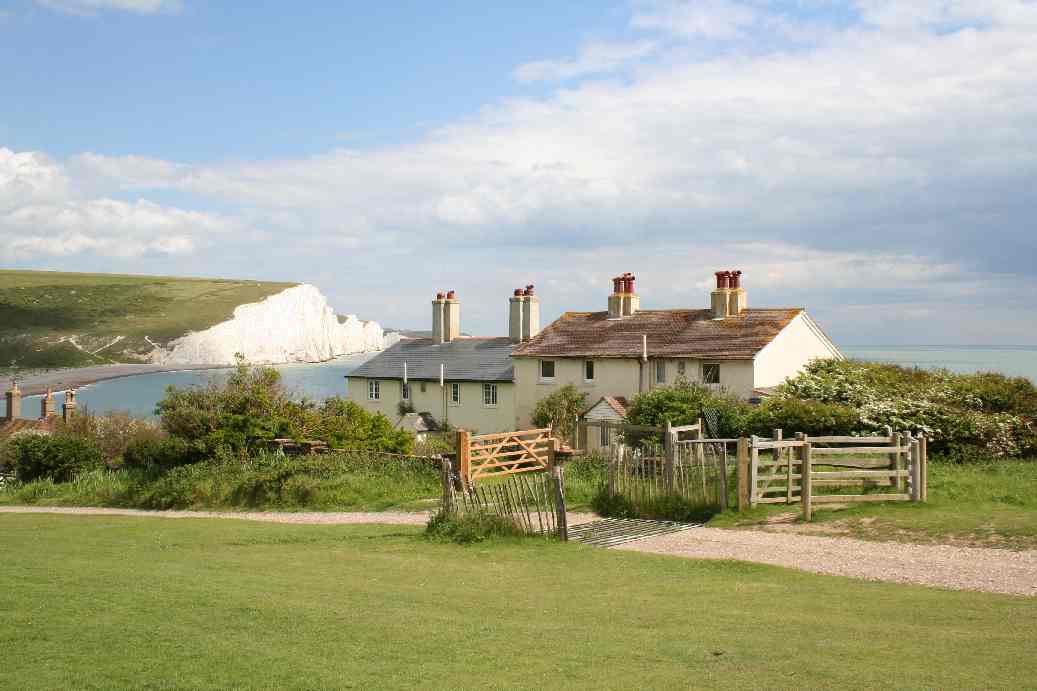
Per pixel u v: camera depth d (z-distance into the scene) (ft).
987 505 67.51
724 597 44.80
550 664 32.19
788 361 151.74
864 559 54.49
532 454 109.91
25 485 127.95
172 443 115.34
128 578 48.65
